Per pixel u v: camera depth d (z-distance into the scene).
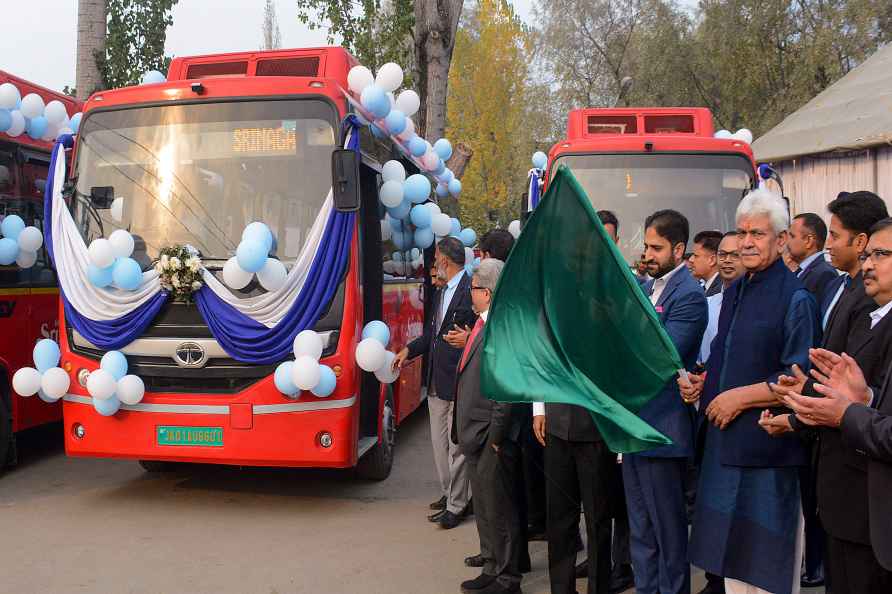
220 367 6.07
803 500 3.88
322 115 6.38
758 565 3.76
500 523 4.84
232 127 6.40
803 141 15.36
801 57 27.02
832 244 4.23
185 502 6.78
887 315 3.38
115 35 15.02
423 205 7.86
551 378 3.91
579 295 3.96
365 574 5.19
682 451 4.21
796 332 3.75
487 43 43.97
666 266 4.41
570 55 39.72
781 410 3.71
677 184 8.81
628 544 5.08
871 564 3.29
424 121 15.77
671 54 32.56
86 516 6.34
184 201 6.34
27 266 7.26
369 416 7.28
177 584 4.97
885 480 3.01
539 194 9.92
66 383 6.29
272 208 6.28
